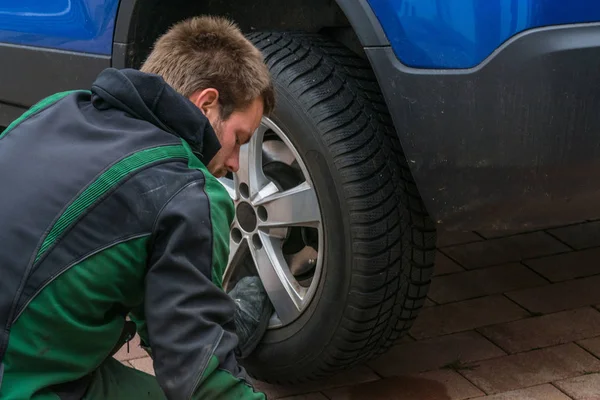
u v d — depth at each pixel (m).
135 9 2.84
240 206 2.79
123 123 1.63
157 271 1.53
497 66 2.20
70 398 1.65
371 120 2.50
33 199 1.55
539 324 3.21
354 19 2.34
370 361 2.99
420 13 2.25
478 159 2.28
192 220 1.53
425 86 2.28
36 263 1.53
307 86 2.51
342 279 2.52
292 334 2.69
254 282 2.79
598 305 3.34
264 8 2.91
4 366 1.54
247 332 2.74
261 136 2.70
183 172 1.57
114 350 1.77
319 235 2.57
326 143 2.46
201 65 1.71
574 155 2.23
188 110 1.62
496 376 2.89
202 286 1.53
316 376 2.71
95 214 1.54
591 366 2.94
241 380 1.59
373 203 2.44
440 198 2.37
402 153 2.52
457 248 3.81
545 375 2.89
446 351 3.04
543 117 2.20
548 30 2.16
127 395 1.83
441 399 2.77
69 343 1.59
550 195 2.29
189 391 1.51
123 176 1.55
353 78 2.55
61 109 1.68
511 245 3.84
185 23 1.81
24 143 1.64
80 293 1.54
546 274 3.59
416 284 2.60
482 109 2.24
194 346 1.52
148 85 1.63
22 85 3.33
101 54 3.01
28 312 1.53
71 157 1.58
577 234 3.93
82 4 3.01
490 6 2.18
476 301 3.38
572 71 2.17
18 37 3.26
